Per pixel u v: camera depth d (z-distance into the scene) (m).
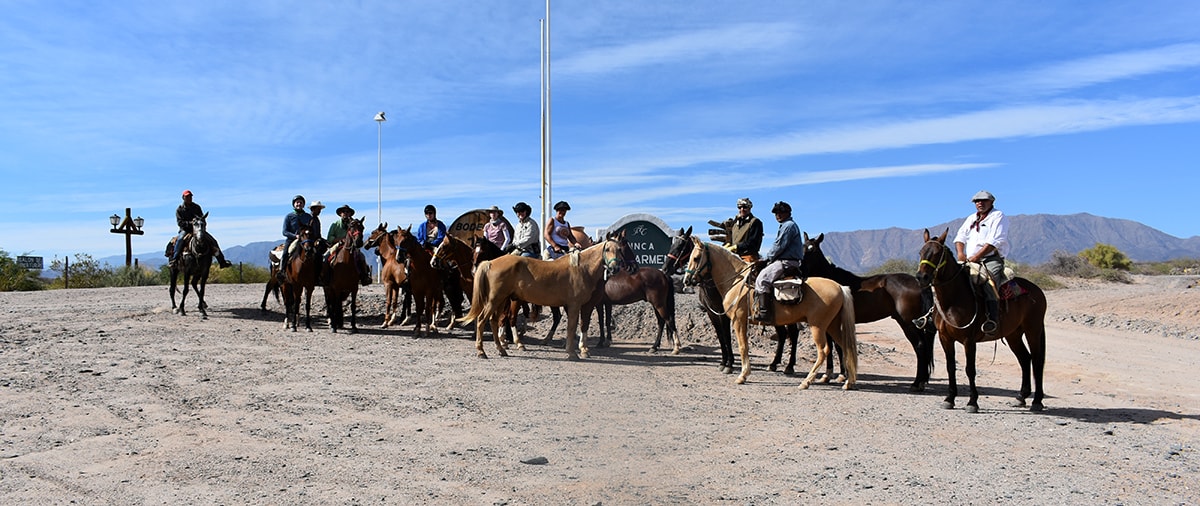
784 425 9.15
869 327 22.66
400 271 17.36
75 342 14.25
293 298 17.69
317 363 12.61
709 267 12.38
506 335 15.68
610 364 13.66
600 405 9.95
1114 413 10.44
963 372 14.65
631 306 19.08
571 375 12.14
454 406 9.62
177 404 9.48
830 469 7.28
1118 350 18.27
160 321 17.66
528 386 11.02
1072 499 6.50
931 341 11.82
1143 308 26.44
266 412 9.16
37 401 9.48
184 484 6.59
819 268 12.75
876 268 37.91
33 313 18.98
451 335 16.94
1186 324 22.95
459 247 15.91
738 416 9.60
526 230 15.91
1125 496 6.61
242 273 39.50
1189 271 62.41
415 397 10.09
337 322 17.17
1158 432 9.20
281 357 13.12
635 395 10.74
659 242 22.45
